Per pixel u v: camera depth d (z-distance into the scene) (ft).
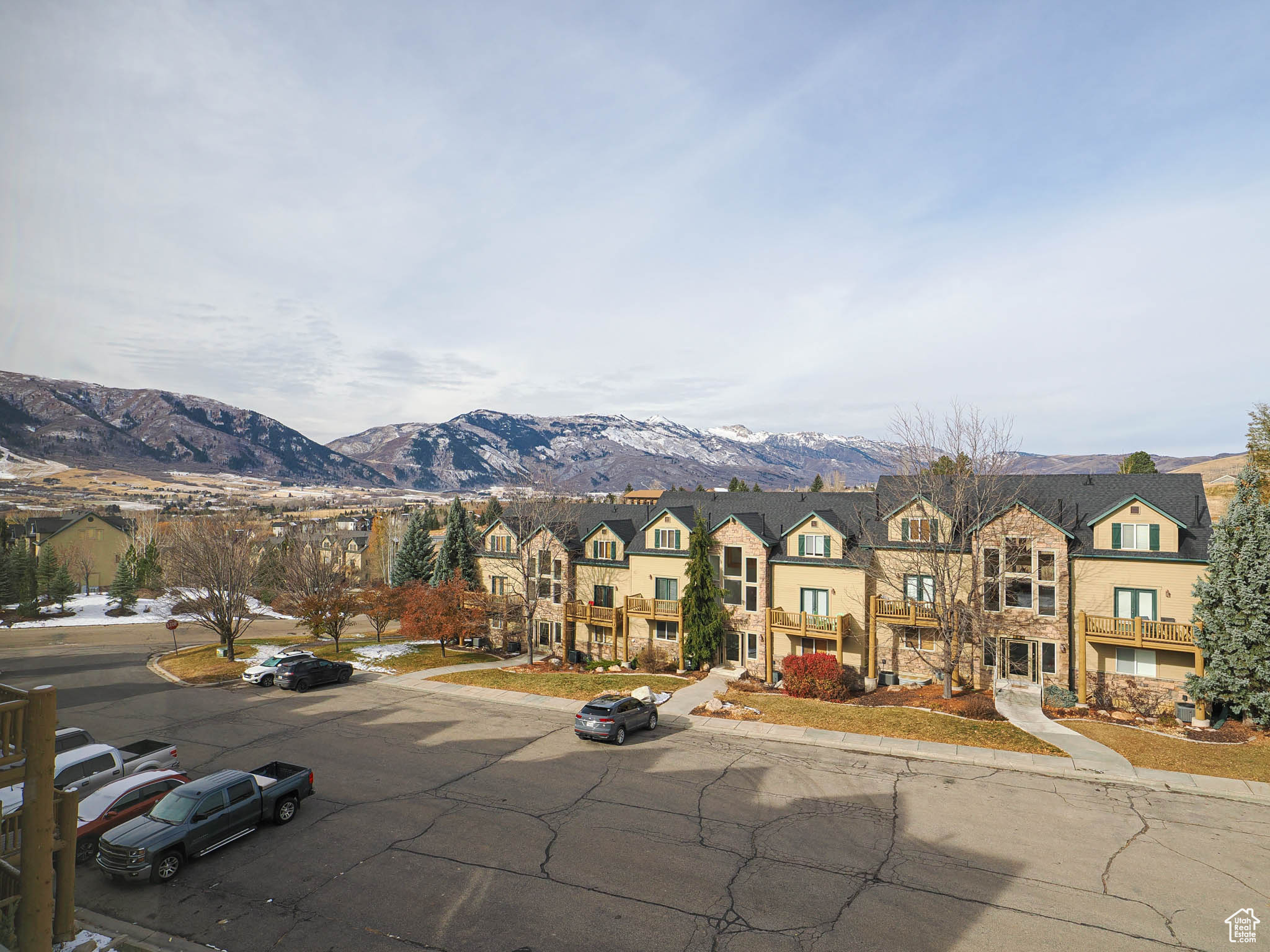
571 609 148.56
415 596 154.81
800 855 53.98
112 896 47.62
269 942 42.16
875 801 65.36
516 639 160.97
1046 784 69.97
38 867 34.37
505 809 63.36
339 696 110.63
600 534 153.17
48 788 34.91
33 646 168.86
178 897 47.60
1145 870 51.62
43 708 34.86
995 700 101.19
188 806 53.06
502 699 108.17
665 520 143.13
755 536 130.41
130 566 237.25
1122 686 101.50
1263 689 86.89
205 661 139.54
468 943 42.32
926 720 90.94
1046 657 107.96
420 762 77.00
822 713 96.02
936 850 54.85
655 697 106.52
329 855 54.08
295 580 177.47
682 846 55.62
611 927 44.09
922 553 113.39
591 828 59.11
